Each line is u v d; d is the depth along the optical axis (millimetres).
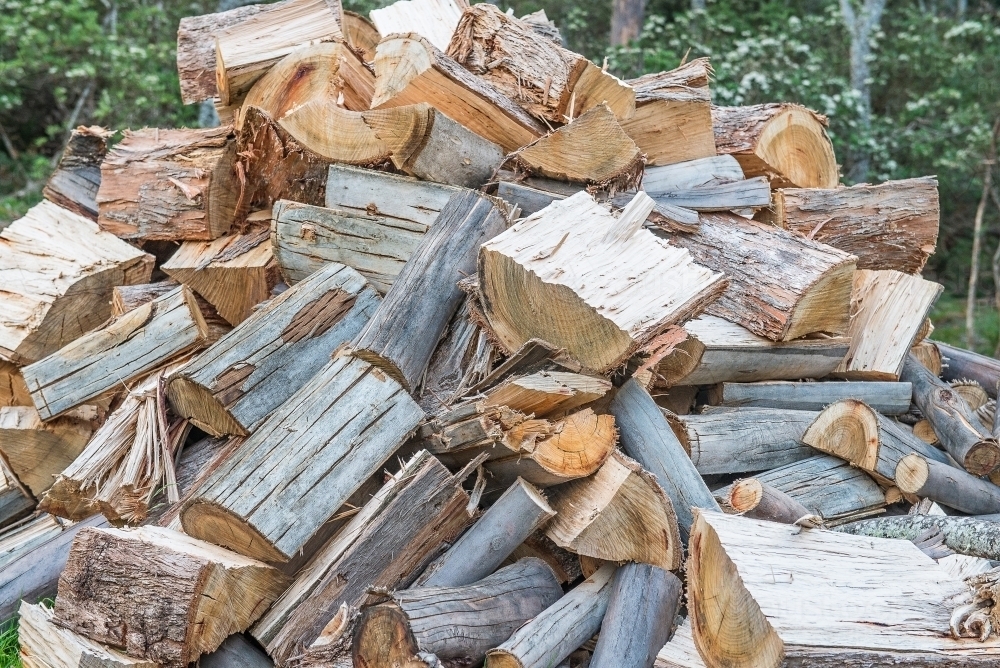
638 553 3041
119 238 4441
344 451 2969
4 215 8367
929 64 11445
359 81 4398
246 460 2916
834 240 4691
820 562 2484
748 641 2324
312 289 3566
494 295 3211
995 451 4027
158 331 3820
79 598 2879
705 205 4297
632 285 3041
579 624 2887
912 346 4836
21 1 9609
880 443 3816
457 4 5141
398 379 3254
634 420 3361
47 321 4160
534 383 2955
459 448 3064
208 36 4941
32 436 3953
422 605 2643
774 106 4914
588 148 3898
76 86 10359
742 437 3836
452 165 3906
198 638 2715
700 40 10375
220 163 4223
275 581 2893
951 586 2516
